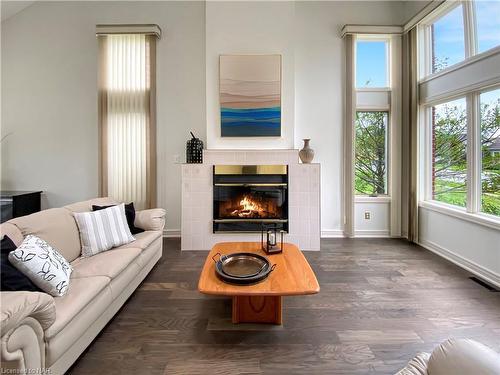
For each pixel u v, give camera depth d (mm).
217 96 3654
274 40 3611
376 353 1665
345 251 3455
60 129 3990
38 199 3939
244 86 3629
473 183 2893
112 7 3893
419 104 3686
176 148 3979
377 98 4012
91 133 3988
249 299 1965
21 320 1110
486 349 1021
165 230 4051
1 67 3957
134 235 2820
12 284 1443
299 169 3555
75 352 1522
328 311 2113
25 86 3963
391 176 4004
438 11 3281
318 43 3957
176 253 3404
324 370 1535
